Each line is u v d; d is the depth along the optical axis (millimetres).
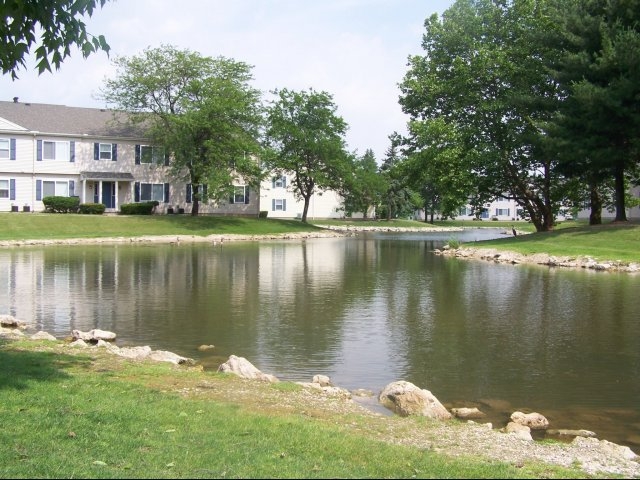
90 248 36312
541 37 38219
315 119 62062
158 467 5250
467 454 6273
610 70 33906
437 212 103000
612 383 10062
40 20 7551
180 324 14414
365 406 8609
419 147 44375
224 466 5312
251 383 9086
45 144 50406
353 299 18312
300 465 5410
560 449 6734
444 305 17328
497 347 12383
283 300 18016
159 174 55500
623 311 16375
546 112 38938
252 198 61875
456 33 42094
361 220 84875
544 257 30875
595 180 38000
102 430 6273
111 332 12977
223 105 50625
